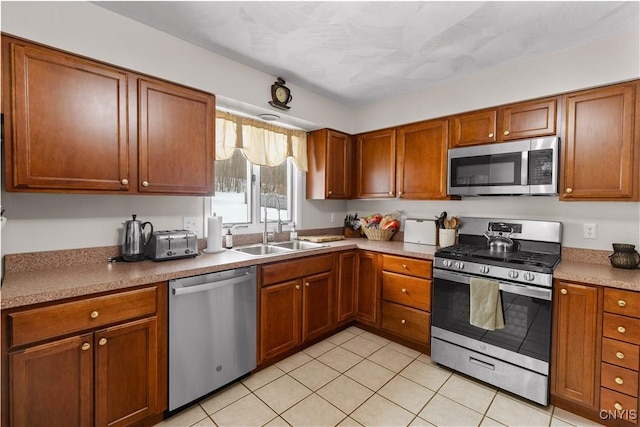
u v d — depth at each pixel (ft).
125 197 6.88
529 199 8.28
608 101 6.43
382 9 5.52
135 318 5.31
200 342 6.16
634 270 6.34
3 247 5.49
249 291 7.03
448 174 8.78
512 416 6.01
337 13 5.68
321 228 11.61
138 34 6.03
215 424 5.72
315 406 6.25
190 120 6.86
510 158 7.62
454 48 6.96
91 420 4.88
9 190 4.80
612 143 6.39
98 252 6.46
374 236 10.82
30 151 4.96
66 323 4.59
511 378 6.64
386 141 10.37
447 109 8.89
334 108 10.49
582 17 5.73
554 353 6.24
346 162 11.10
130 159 5.99
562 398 6.18
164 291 5.66
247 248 9.04
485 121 8.18
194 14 5.77
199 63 6.94
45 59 5.06
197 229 8.13
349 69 8.09
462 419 5.91
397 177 10.12
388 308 9.09
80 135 5.43
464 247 8.57
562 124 7.04
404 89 9.46
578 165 6.79
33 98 4.97
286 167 10.68
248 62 7.68
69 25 5.27
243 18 5.87
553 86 7.08
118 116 5.84
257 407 6.21
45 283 4.85
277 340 7.74
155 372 5.54
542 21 5.86
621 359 5.51
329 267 9.10
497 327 6.77
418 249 8.96
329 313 9.15
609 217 7.10
